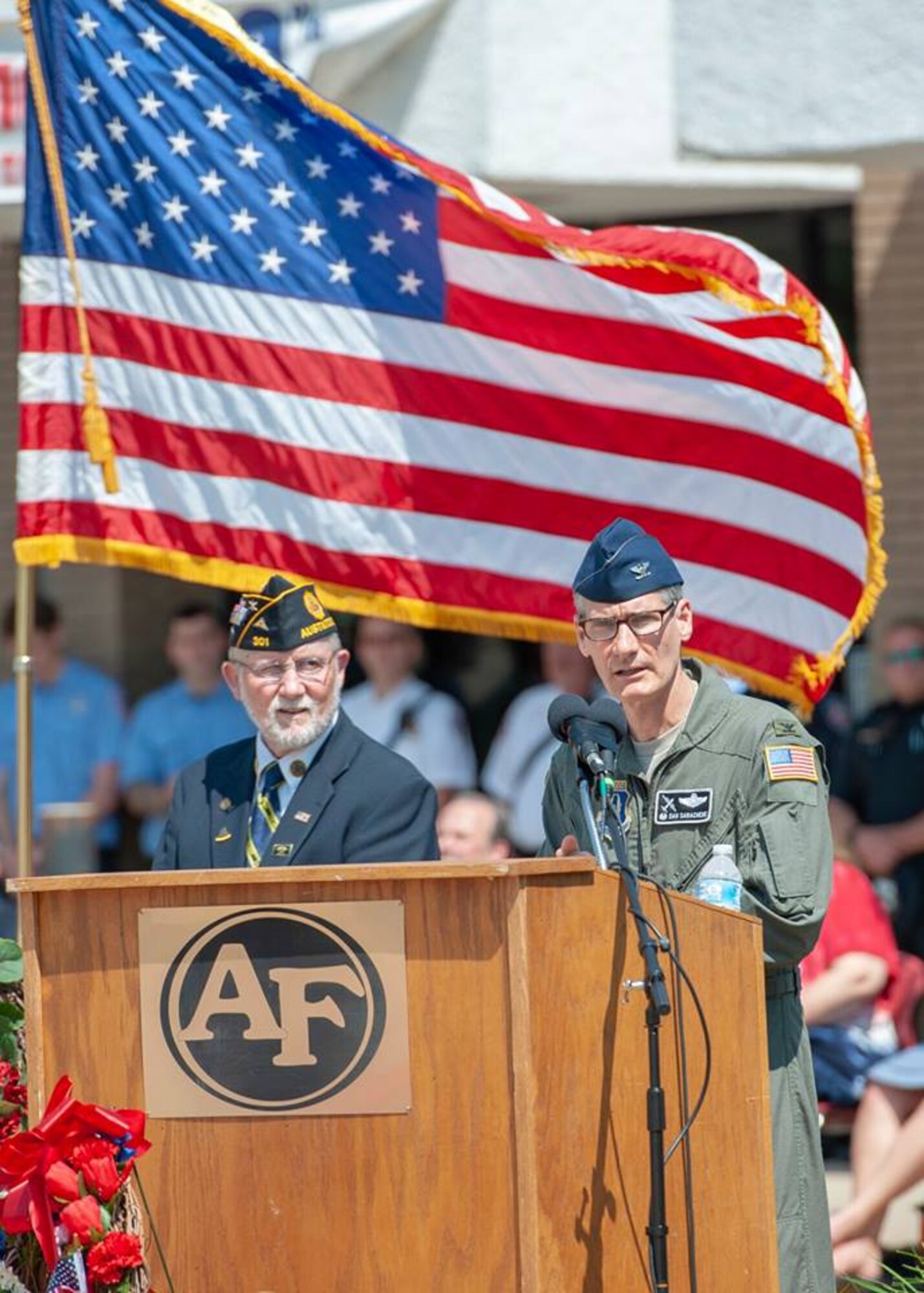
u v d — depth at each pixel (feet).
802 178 110.52
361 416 67.10
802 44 99.86
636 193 110.32
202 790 58.29
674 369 69.21
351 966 41.29
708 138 103.30
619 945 41.78
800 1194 48.49
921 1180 74.90
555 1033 41.47
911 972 84.89
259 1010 41.57
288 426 66.44
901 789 98.89
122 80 65.67
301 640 56.24
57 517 64.64
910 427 113.29
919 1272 66.18
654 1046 40.60
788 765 49.57
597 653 50.31
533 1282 40.60
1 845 110.52
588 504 69.05
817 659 70.54
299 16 98.53
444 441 67.77
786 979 49.47
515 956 40.73
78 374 65.00
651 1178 40.88
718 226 119.03
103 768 111.75
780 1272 47.91
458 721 106.32
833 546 70.79
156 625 126.00
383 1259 41.24
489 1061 40.98
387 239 67.26
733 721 50.67
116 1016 42.06
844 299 117.19
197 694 110.22
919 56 97.14
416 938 41.19
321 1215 41.39
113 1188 40.52
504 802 104.32
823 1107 82.07
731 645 70.03
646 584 49.65
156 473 65.36
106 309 65.26
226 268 66.18
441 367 67.77
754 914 47.75
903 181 113.09
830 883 48.67
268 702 56.29
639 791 50.90
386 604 67.10
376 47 103.04
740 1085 42.86
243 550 65.77
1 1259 42.83
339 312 66.90
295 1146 41.52
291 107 66.49
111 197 65.51
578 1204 41.50
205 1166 41.81
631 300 68.28
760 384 69.62
